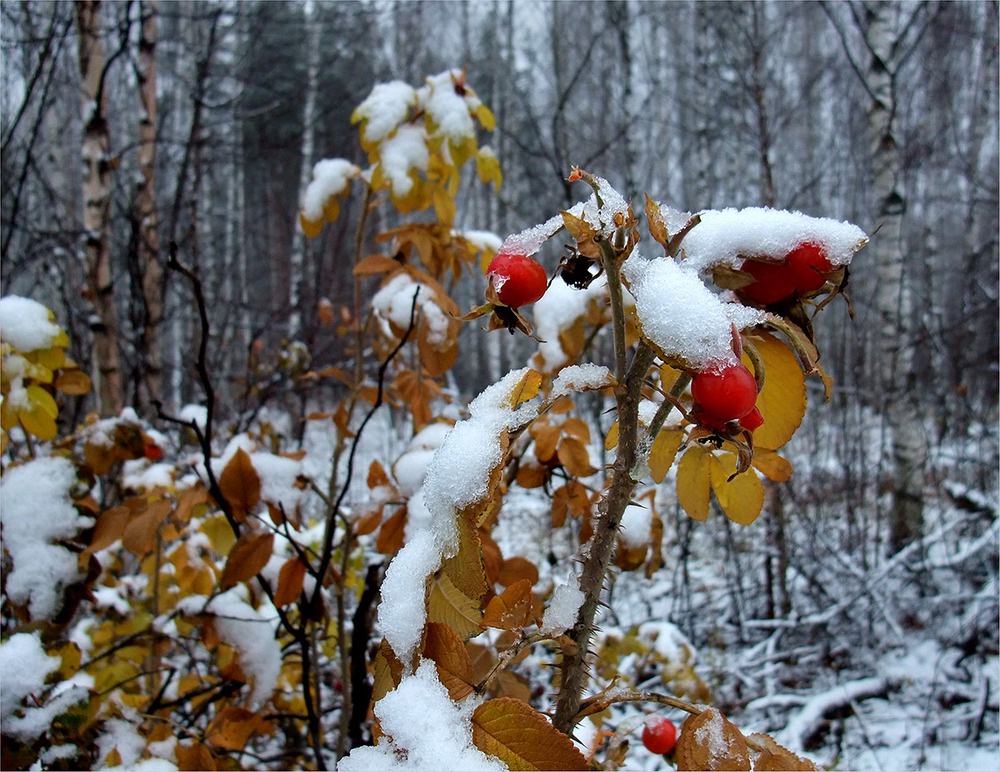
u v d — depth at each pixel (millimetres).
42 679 1413
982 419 6586
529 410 784
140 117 4301
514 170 11734
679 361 730
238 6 6070
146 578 2996
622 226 823
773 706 3738
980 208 9727
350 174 2176
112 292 3793
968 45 9617
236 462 1623
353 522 1771
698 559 5906
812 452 6930
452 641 699
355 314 2119
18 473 1688
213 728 1693
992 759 3162
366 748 672
